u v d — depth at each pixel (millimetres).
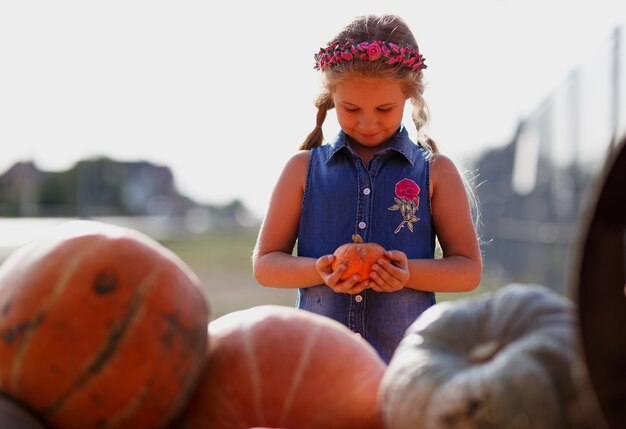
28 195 44031
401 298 3227
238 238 38219
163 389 1798
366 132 3215
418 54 3258
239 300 13930
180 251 28422
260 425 1940
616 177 1431
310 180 3430
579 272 1460
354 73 3127
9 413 1714
